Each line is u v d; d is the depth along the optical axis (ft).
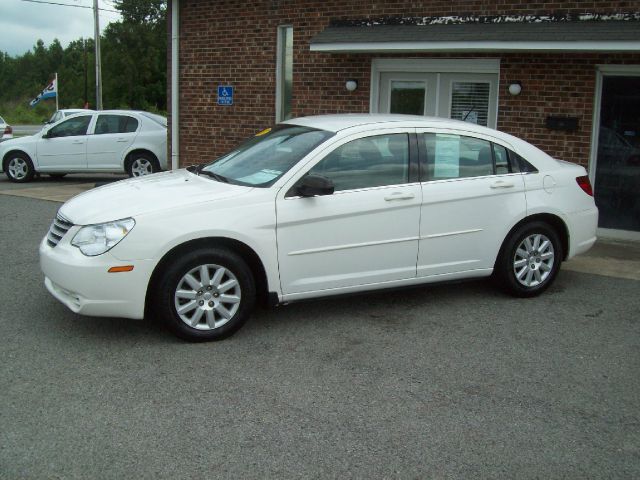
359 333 17.95
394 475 11.17
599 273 24.57
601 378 15.35
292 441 12.19
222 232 16.55
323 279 17.99
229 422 12.85
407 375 15.25
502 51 29.94
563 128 30.30
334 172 18.06
